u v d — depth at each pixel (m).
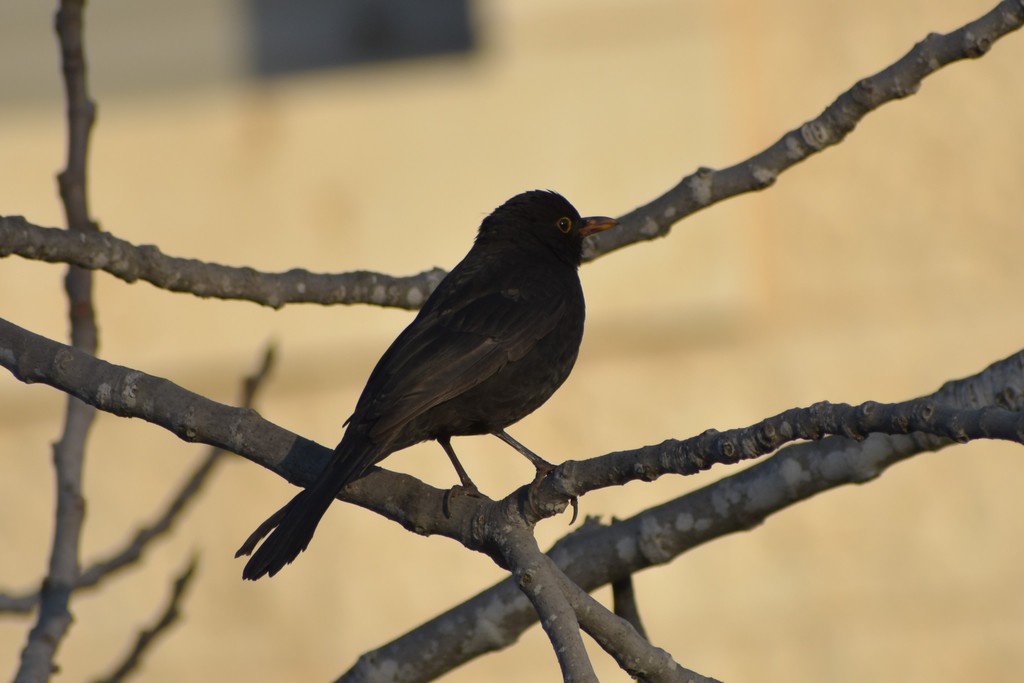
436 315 8.02
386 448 7.57
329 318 13.42
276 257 13.62
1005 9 7.23
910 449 6.93
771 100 13.27
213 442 6.77
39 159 13.85
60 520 7.61
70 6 8.29
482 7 13.48
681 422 13.28
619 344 13.41
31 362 6.73
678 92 13.20
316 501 6.48
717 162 13.19
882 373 13.30
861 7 13.21
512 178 13.42
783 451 7.18
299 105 13.74
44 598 7.43
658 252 13.26
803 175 13.45
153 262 7.36
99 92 14.09
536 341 8.14
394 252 13.53
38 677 7.07
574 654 5.59
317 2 14.59
